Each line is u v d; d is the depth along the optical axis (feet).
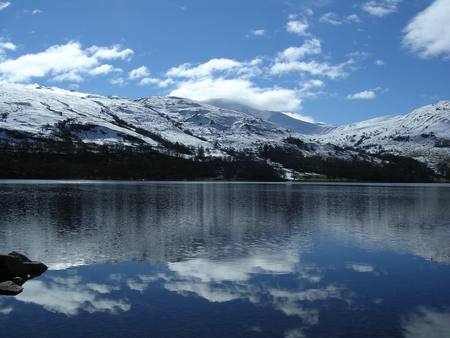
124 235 208.95
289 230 232.32
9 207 327.88
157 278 132.05
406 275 137.90
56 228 226.99
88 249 173.68
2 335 89.76
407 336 90.17
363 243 194.08
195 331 92.07
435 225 257.14
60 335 89.76
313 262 155.33
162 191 585.63
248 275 136.67
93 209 323.16
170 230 227.61
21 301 110.32
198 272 139.44
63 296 114.32
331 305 108.88
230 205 380.78
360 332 92.22
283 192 613.11
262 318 99.86
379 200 462.60
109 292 118.01
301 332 91.91
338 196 529.04
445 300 112.78
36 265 137.90
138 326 94.58
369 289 122.83
